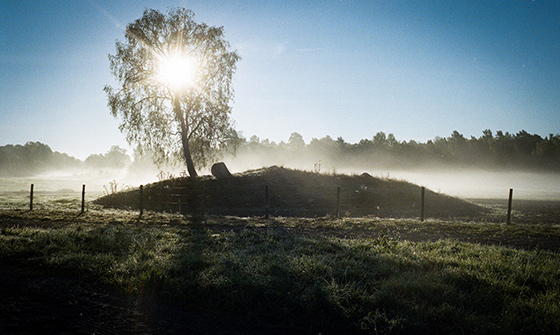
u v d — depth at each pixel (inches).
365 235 448.5
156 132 1147.3
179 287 220.2
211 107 1184.8
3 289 215.8
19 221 525.0
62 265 259.4
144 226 499.2
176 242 364.2
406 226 510.9
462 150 4549.7
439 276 241.6
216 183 967.0
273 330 175.2
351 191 921.5
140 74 1130.0
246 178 997.8
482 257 309.1
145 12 1160.2
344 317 185.6
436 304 202.7
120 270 250.5
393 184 1027.9
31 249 297.7
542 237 451.5
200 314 191.6
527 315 188.7
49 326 168.9
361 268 262.7
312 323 181.5
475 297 208.1
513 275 245.1
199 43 1186.0
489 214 767.7
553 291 217.3
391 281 227.6
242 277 233.9
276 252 311.6
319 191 922.7
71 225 497.0
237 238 386.3
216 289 217.8
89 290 221.1
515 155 4210.1
